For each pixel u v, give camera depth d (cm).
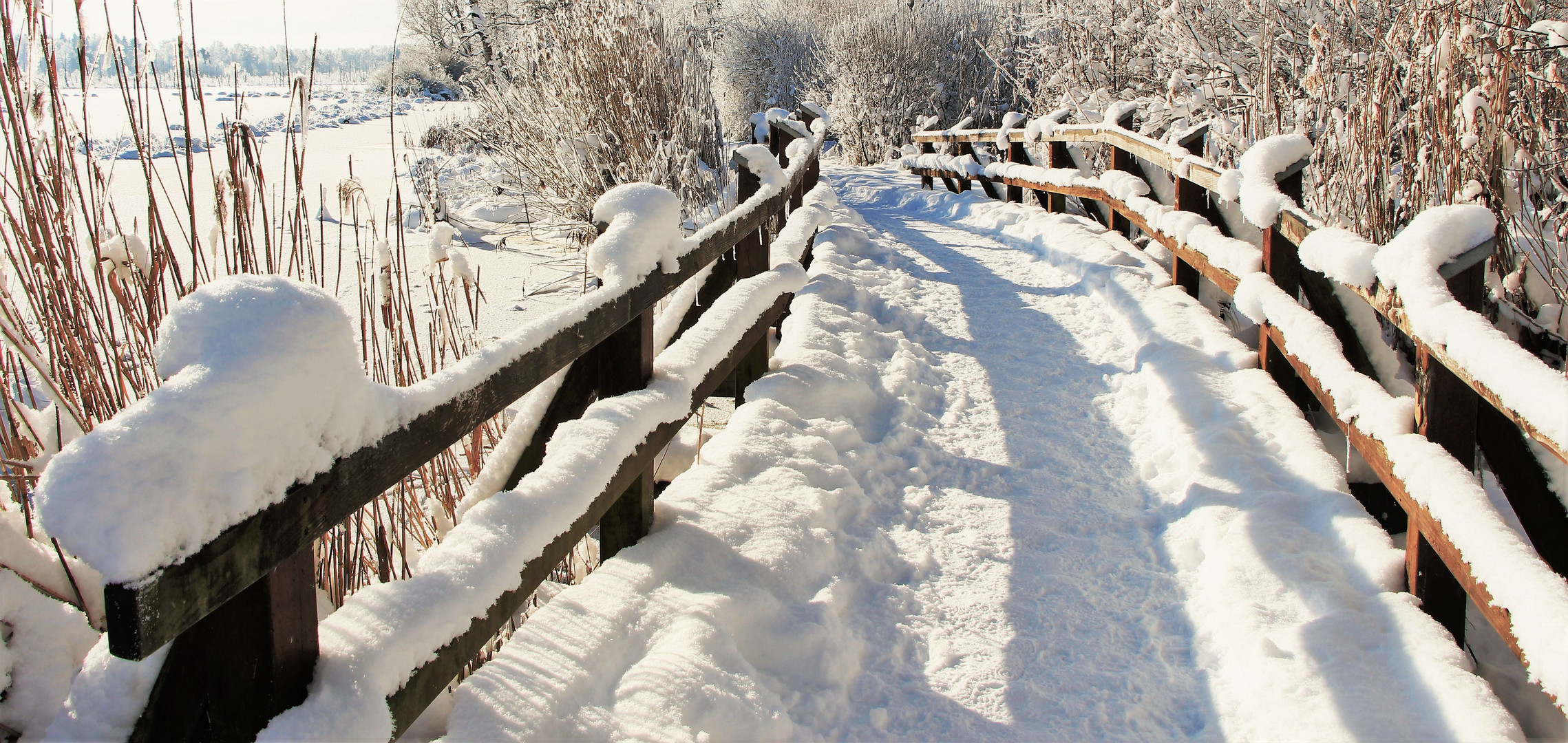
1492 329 210
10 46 202
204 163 996
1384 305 265
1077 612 268
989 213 907
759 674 226
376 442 154
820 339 464
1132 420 397
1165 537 303
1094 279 588
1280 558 268
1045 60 1070
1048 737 219
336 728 143
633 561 252
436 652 170
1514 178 375
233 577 126
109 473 111
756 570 259
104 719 149
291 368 134
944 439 390
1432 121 382
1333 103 489
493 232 897
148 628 110
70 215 217
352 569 240
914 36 1822
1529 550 191
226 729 143
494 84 1001
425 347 449
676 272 309
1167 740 218
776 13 2419
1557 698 165
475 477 302
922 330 535
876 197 1183
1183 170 514
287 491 136
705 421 435
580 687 199
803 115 1134
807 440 349
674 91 946
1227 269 439
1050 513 326
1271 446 339
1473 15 370
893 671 243
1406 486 241
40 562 175
